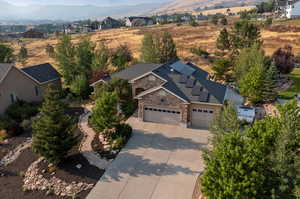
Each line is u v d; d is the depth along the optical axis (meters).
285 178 11.91
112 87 30.03
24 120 27.77
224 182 11.39
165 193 16.52
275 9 133.75
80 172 18.84
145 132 25.14
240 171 11.19
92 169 19.17
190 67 35.38
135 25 166.12
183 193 16.47
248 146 12.48
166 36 53.12
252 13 130.25
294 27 86.75
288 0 116.12
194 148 21.97
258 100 30.89
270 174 12.65
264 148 13.49
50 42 115.38
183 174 18.41
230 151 11.71
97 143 22.89
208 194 12.21
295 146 13.30
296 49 64.12
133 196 16.34
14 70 31.61
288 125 12.84
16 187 17.86
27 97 34.16
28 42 125.75
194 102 25.33
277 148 12.81
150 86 30.66
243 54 38.75
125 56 52.09
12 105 31.17
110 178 18.09
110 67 49.00
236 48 54.09
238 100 29.02
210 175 12.34
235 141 12.57
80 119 29.20
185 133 24.86
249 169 11.58
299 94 32.47
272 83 31.33
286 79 42.53
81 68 43.25
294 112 13.85
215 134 16.69
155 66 35.03
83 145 22.67
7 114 29.94
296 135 13.04
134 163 19.88
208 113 25.52
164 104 26.27
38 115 30.33
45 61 73.38
